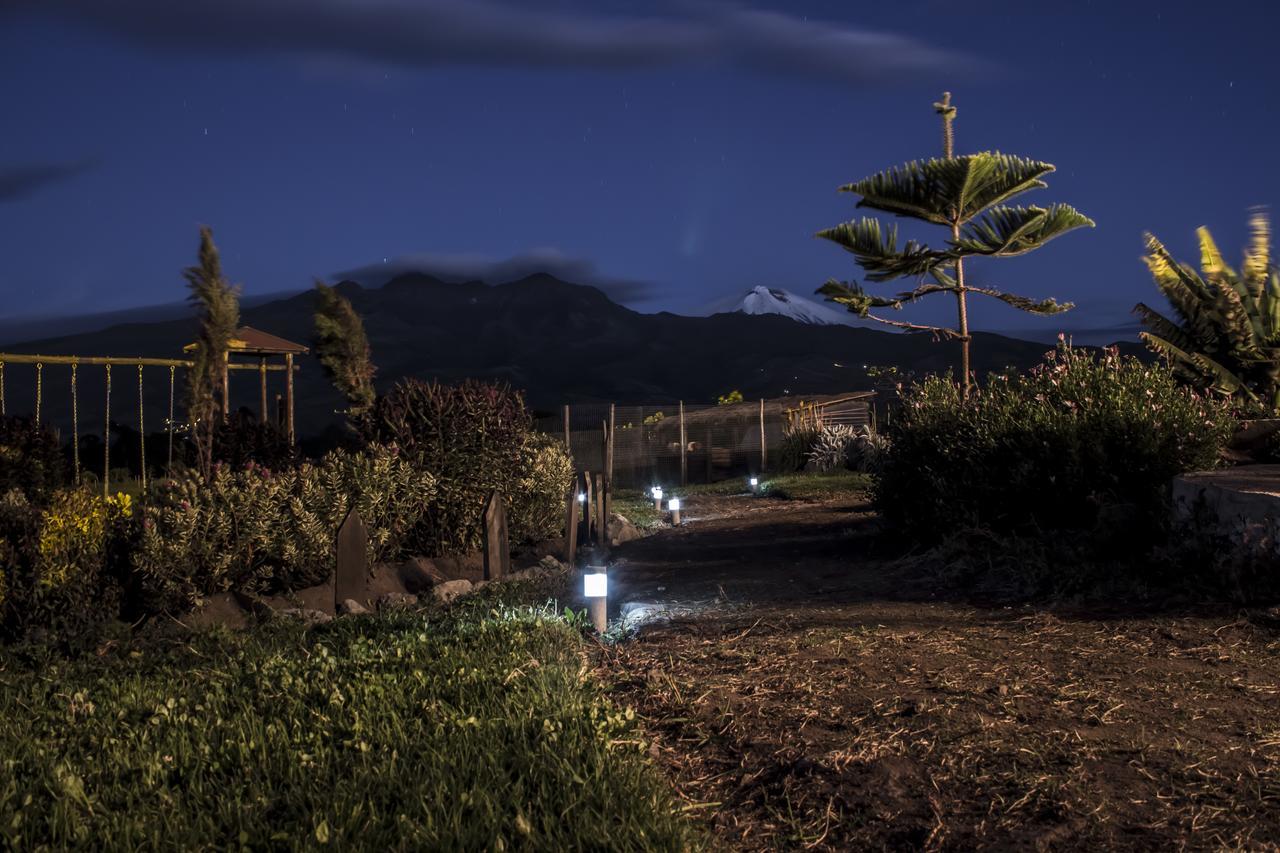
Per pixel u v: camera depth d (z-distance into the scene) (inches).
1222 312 532.1
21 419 446.0
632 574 384.8
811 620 261.0
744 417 1204.5
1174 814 129.6
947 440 383.6
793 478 938.7
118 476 545.3
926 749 156.3
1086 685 185.8
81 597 285.3
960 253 492.7
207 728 173.6
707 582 347.9
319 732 166.4
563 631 254.8
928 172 478.9
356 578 334.3
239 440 449.1
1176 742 154.0
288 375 570.6
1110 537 296.0
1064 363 399.2
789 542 466.9
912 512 404.2
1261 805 130.8
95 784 150.1
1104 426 341.4
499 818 128.0
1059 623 238.1
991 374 419.8
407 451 419.8
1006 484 351.6
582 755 151.2
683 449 1108.5
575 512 450.0
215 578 312.2
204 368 324.5
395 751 151.8
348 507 371.9
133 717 184.5
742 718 178.1
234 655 246.2
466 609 303.6
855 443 984.9
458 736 158.1
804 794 144.6
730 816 140.9
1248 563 248.4
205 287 323.0
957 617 255.0
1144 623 231.9
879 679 196.5
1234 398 521.7
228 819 133.2
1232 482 279.1
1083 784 140.0
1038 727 163.5
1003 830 128.6
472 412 443.2
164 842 127.3
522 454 477.4
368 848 121.1
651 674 208.2
